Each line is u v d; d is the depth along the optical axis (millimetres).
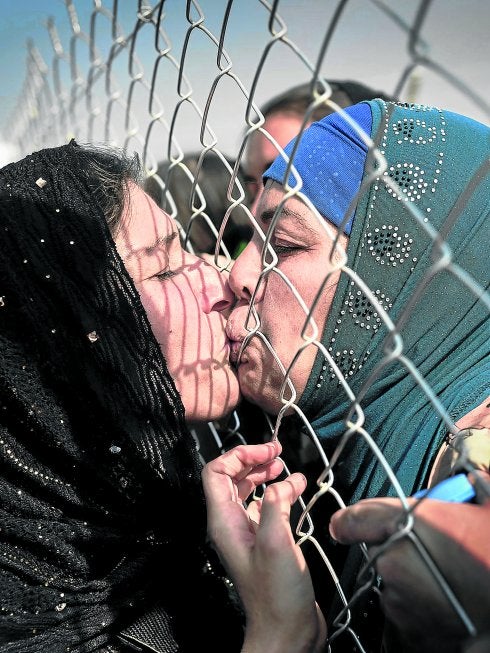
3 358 813
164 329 913
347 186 867
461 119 907
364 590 626
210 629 906
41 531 828
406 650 611
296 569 674
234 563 718
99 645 839
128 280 857
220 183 1499
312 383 889
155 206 957
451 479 598
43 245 831
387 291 866
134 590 876
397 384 858
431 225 862
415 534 549
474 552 528
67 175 875
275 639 671
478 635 524
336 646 796
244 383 939
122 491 879
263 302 895
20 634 796
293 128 1414
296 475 748
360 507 602
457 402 796
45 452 849
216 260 938
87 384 842
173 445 892
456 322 870
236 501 790
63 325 836
